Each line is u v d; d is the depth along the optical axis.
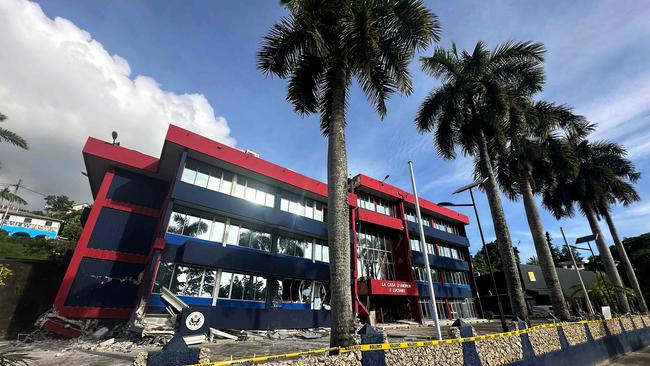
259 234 19.83
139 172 18.77
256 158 20.12
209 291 16.42
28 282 16.28
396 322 25.03
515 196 19.48
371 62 9.60
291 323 18.05
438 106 16.50
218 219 18.28
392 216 29.80
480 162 15.69
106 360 9.28
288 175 21.64
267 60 10.48
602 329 12.61
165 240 15.48
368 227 27.83
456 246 35.31
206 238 17.47
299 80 11.16
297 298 19.78
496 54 15.54
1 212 42.94
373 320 21.33
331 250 7.83
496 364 7.00
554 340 9.48
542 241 15.45
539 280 36.59
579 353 10.28
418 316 25.42
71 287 14.99
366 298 24.97
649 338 16.42
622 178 24.80
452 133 16.52
